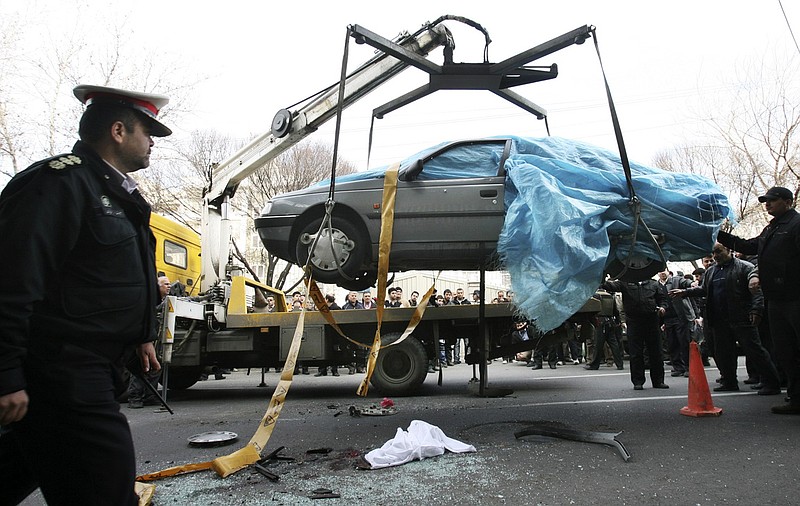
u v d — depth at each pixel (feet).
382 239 16.67
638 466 11.27
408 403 21.01
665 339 38.52
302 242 20.38
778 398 19.53
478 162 19.34
